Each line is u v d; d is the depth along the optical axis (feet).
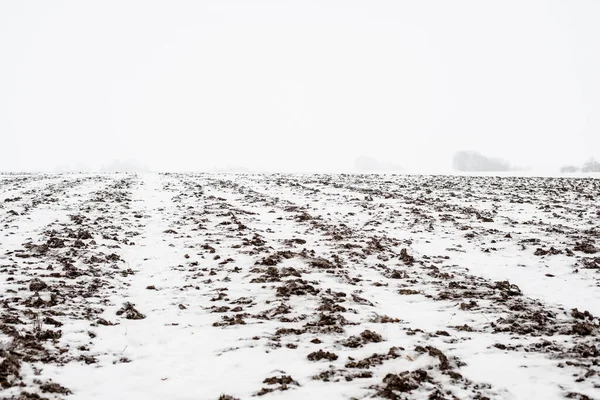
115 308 27.50
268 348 21.84
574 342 22.24
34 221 52.42
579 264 38.50
